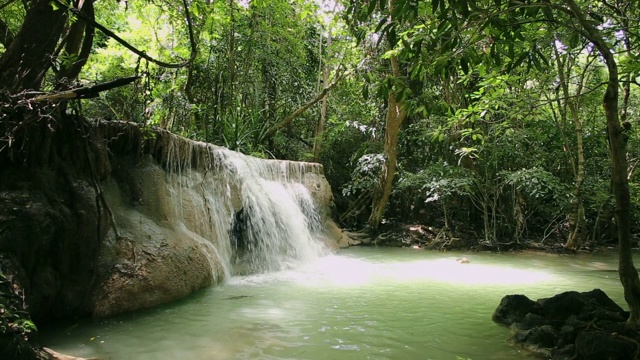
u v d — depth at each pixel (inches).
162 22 421.7
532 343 154.9
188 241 233.9
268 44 486.0
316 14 520.7
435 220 507.2
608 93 149.2
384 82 146.0
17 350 119.0
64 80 178.1
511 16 145.5
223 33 458.0
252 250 309.7
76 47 234.4
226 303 208.4
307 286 251.3
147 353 145.2
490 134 381.1
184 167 269.9
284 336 162.9
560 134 428.8
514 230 448.8
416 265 332.8
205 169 288.0
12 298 137.8
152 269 199.6
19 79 172.2
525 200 460.8
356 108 575.2
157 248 209.0
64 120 190.9
